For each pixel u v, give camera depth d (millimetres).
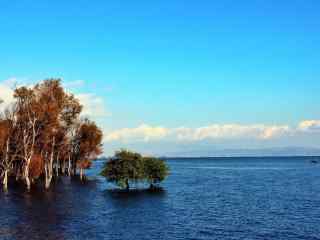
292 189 90750
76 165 132125
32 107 80250
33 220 49219
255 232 43688
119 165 83250
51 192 80188
